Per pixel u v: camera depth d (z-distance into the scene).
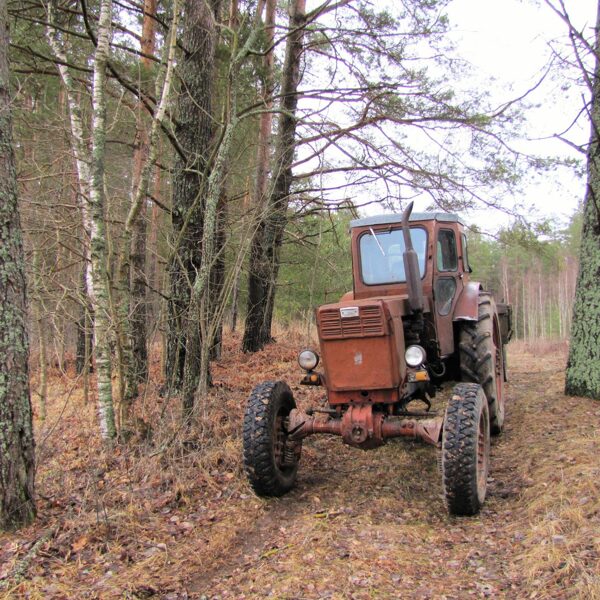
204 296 6.15
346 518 4.27
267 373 9.39
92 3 8.94
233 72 6.46
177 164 7.39
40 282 6.96
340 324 4.54
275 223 10.03
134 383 6.77
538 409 6.63
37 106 8.98
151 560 3.76
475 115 8.22
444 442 4.15
